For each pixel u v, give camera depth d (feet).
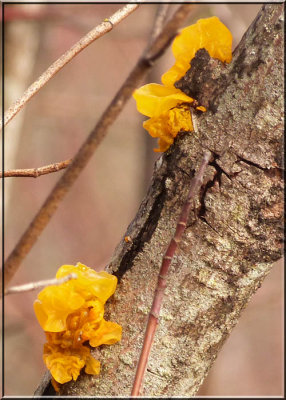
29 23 4.20
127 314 2.18
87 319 2.17
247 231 2.15
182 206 2.17
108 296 2.16
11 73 4.12
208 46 2.17
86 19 5.10
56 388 2.21
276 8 2.14
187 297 2.17
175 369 2.18
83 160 1.97
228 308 2.18
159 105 2.17
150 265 2.18
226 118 2.15
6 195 4.33
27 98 2.24
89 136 1.96
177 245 2.16
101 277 2.17
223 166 2.15
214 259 2.16
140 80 1.94
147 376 2.18
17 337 6.03
